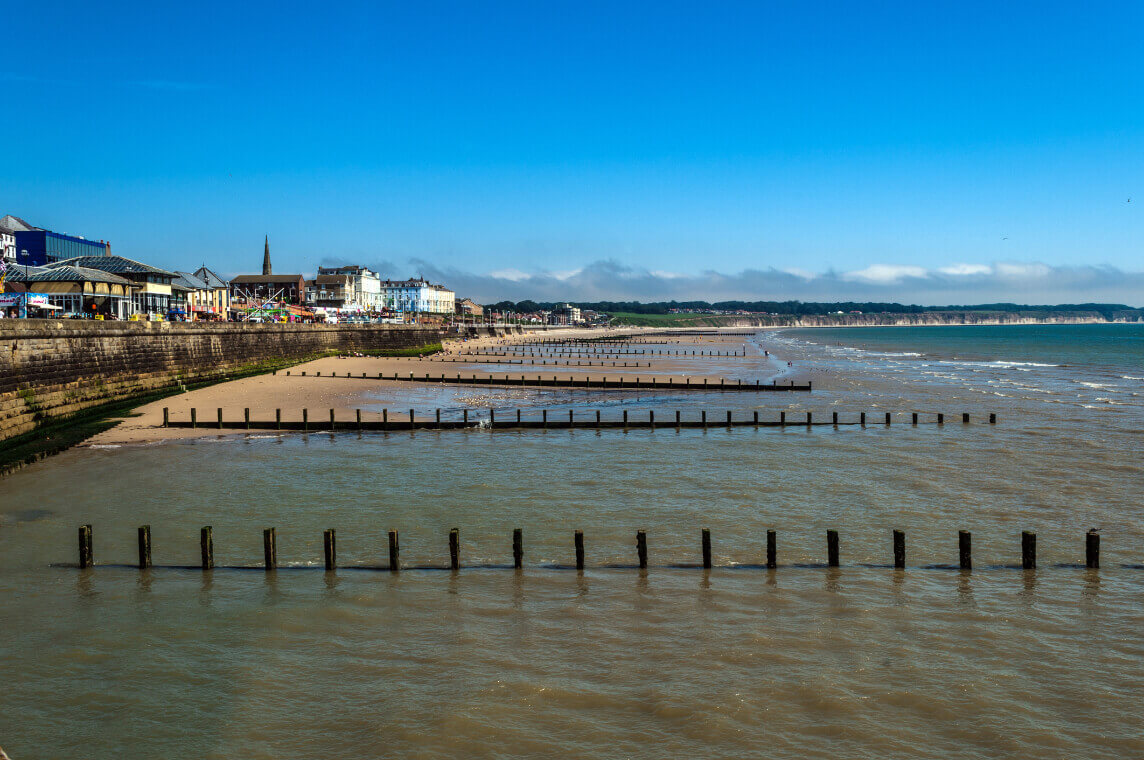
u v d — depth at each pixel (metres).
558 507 31.84
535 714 16.14
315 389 73.38
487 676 17.67
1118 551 26.56
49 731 15.45
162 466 39.25
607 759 14.70
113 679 17.42
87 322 53.91
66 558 25.11
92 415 52.44
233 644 19.19
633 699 16.73
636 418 58.16
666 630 20.12
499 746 15.05
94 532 27.84
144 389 62.88
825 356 164.00
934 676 17.78
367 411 60.00
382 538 27.56
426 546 26.70
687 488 35.28
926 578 23.94
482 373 100.44
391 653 18.80
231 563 24.89
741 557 25.75
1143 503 32.78
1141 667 18.31
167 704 16.45
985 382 92.88
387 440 48.34
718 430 53.25
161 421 52.38
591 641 19.48
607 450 45.25
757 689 17.14
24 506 31.22
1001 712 16.31
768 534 24.56
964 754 14.91
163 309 93.19
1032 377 101.50
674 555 25.92
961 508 31.89
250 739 15.23
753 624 20.52
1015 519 30.31
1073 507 32.12
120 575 23.72
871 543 27.25
